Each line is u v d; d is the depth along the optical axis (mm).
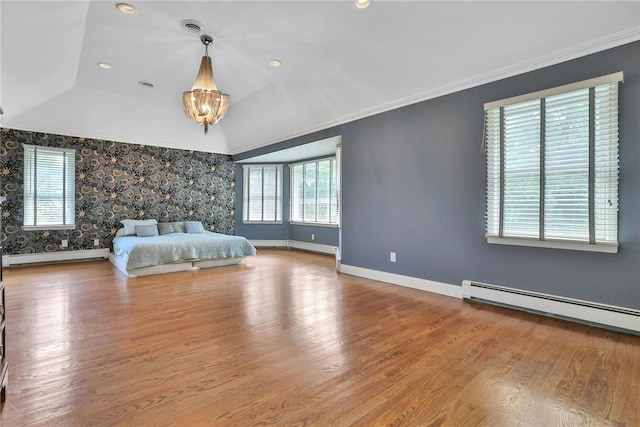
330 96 4441
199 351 2168
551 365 1976
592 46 2594
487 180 3230
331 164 6715
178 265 4938
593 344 2275
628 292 2480
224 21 2943
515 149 3039
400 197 4035
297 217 7543
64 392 1669
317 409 1545
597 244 2572
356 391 1698
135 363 1994
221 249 5336
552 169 2816
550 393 1678
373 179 4363
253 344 2283
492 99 3203
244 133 6512
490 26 2732
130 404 1573
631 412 1516
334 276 4594
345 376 1850
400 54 3324
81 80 4480
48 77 3926
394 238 4113
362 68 3721
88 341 2320
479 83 3283
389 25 2941
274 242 7730
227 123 6387
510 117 3072
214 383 1771
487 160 3229
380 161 4270
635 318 2412
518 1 2457
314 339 2371
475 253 3352
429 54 3217
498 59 3016
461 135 3443
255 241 7719
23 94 4211
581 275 2693
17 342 2291
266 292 3713
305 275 4668
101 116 5395
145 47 3455
